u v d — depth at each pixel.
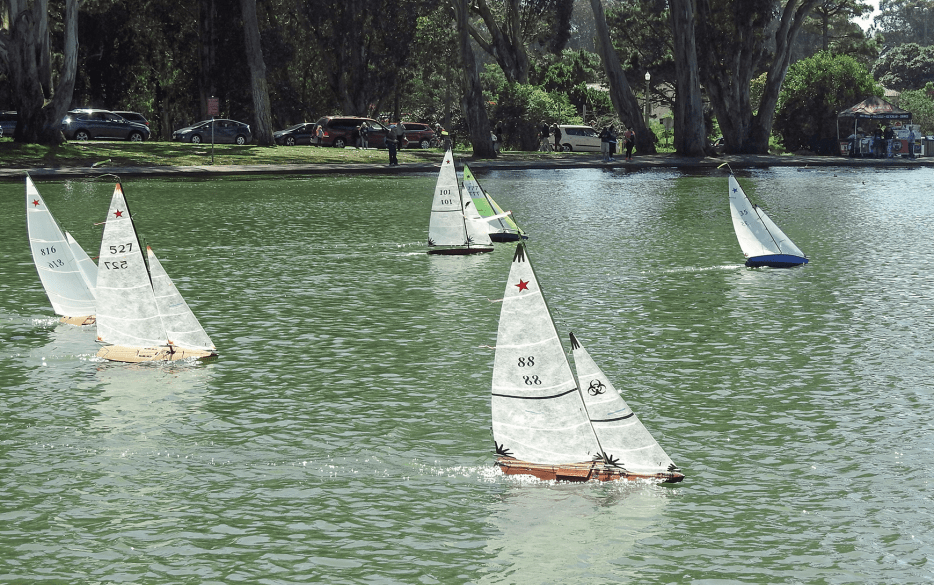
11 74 93.69
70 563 13.88
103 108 140.62
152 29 137.50
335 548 14.32
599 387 16.95
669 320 28.73
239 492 16.34
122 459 17.88
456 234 42.91
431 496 16.12
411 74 151.62
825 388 21.86
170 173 87.06
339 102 140.00
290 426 19.56
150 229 50.72
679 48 117.88
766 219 38.75
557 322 28.55
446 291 33.84
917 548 14.15
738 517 15.22
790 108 137.88
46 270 28.97
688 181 87.19
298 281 35.78
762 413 20.17
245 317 29.59
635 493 16.17
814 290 33.50
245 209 61.00
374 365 24.06
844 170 106.38
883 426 19.30
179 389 22.17
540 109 135.75
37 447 18.50
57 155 90.12
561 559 13.91
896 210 61.53
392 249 43.94
